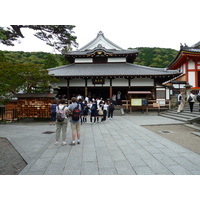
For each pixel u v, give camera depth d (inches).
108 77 821.9
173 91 943.0
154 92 812.6
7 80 468.4
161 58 2417.6
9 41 442.9
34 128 374.6
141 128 364.2
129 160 174.4
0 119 523.5
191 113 503.8
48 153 198.5
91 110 440.5
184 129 356.8
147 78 824.9
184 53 864.9
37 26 405.4
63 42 462.3
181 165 161.2
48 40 453.7
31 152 203.6
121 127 378.6
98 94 1065.5
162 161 171.5
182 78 990.4
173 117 526.6
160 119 522.3
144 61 2390.5
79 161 172.7
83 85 845.2
